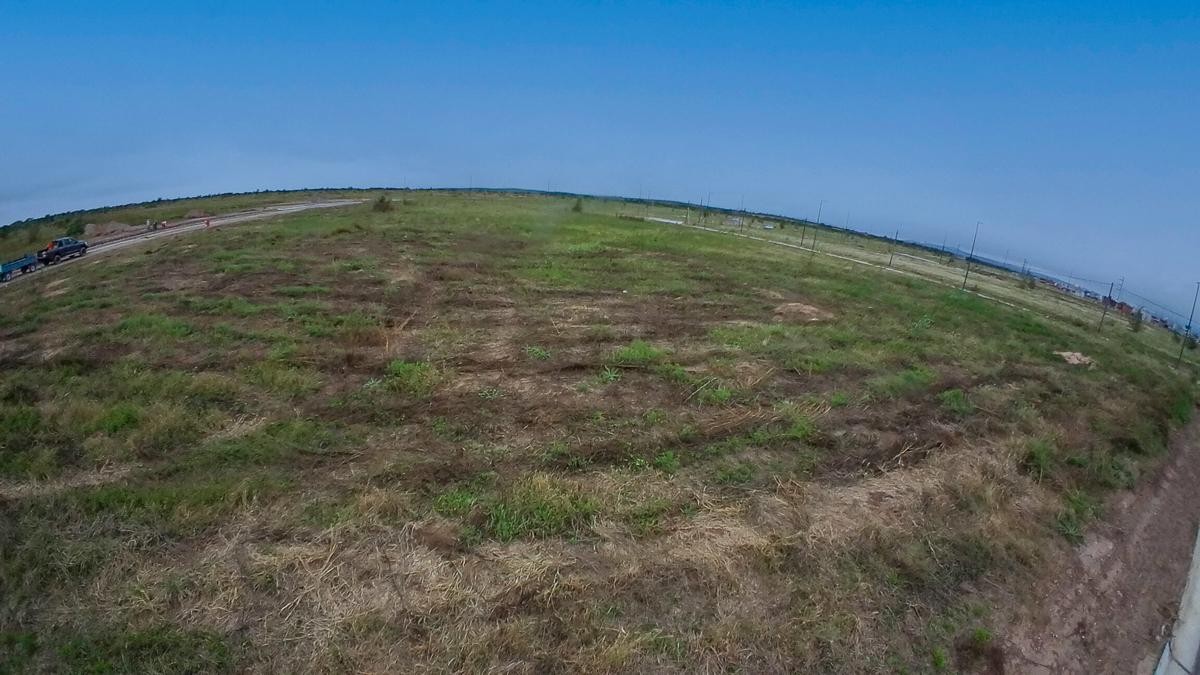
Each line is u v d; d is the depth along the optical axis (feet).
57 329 35.42
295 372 28.91
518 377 29.96
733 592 17.44
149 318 35.58
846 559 19.12
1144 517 25.68
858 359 35.29
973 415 29.76
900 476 23.68
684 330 39.06
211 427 23.94
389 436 24.03
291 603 15.75
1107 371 39.45
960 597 19.21
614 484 21.50
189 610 15.44
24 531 17.66
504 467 22.17
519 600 16.39
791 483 22.40
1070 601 20.45
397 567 17.12
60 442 22.54
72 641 14.48
